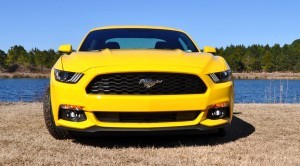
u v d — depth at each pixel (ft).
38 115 22.54
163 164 10.96
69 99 13.01
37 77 452.76
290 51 544.62
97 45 16.89
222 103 13.42
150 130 12.75
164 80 12.79
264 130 17.25
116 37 17.49
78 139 14.84
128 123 12.76
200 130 13.19
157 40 17.43
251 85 236.43
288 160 11.41
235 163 11.03
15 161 11.34
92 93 12.78
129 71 12.61
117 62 13.02
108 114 12.82
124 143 14.19
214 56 15.28
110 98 12.51
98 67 12.87
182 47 17.11
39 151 12.71
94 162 11.18
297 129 17.54
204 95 12.98
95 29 18.71
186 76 12.92
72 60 13.94
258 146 13.55
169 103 12.62
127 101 12.51
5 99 87.76
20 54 517.55
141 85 12.68
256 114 23.40
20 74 477.36
